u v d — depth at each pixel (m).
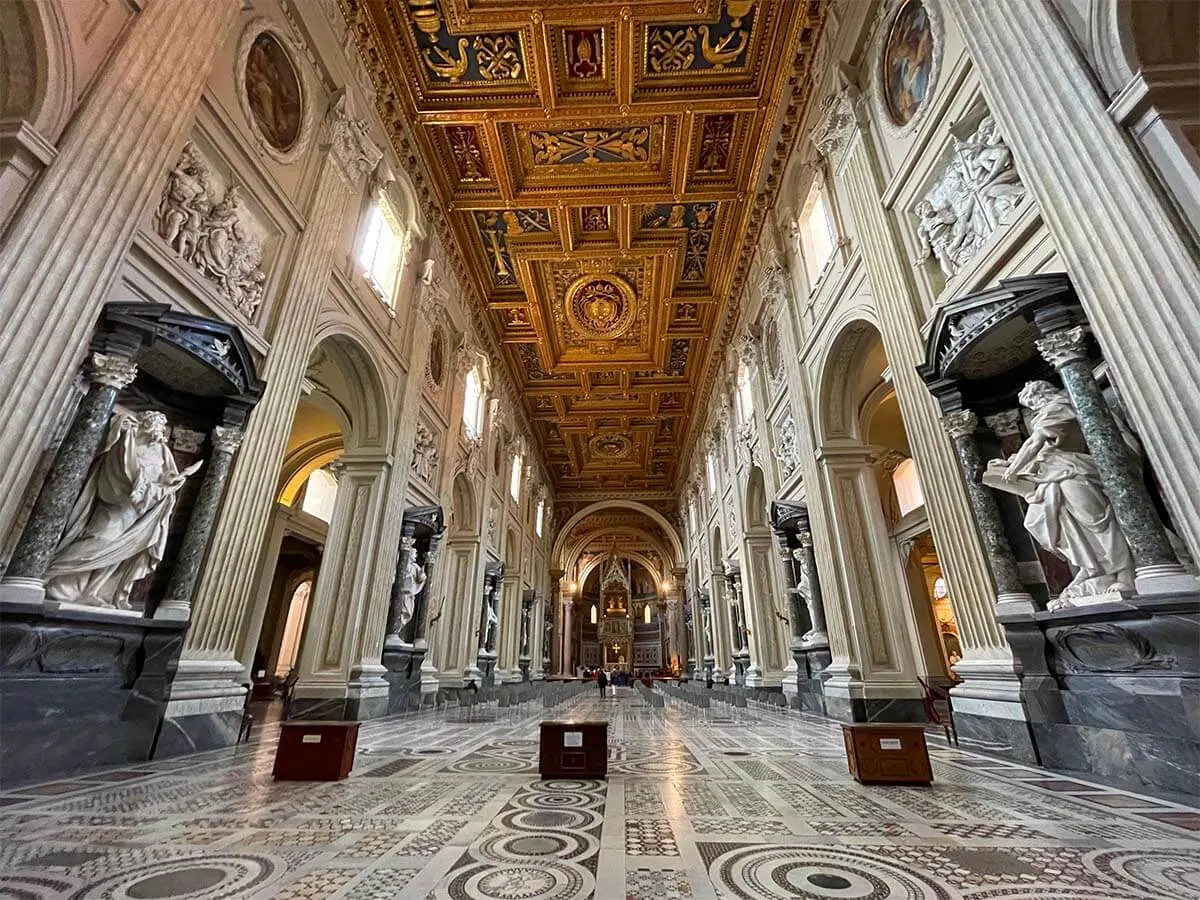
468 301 15.03
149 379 5.11
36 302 3.61
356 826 2.84
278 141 6.68
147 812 3.05
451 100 10.34
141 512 4.54
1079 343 3.90
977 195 5.13
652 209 13.55
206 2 5.23
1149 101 3.40
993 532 4.80
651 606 46.03
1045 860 2.31
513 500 20.80
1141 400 3.23
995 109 4.40
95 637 4.22
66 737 3.99
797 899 1.94
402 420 10.09
